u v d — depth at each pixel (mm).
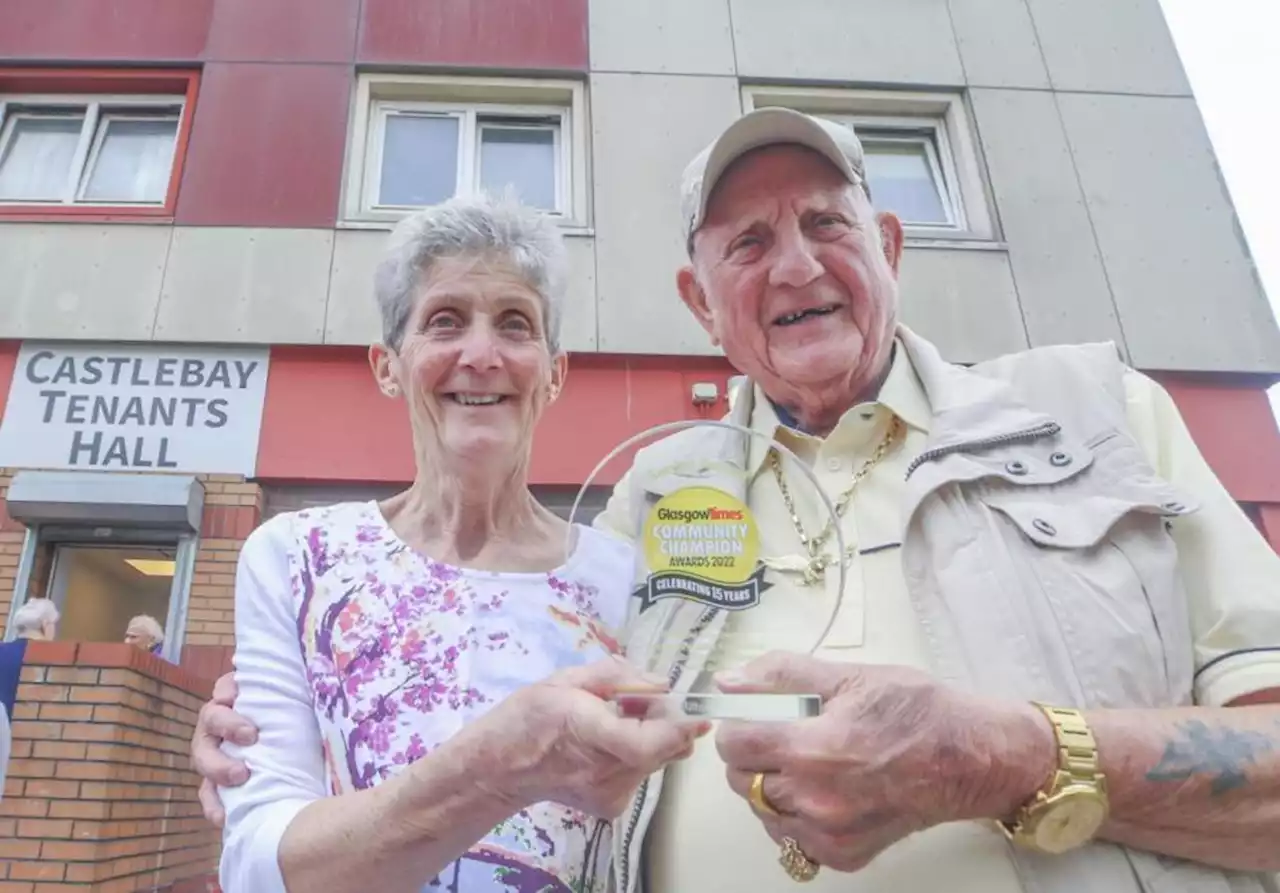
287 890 777
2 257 3816
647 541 957
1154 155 4367
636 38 4465
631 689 712
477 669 939
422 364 1081
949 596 883
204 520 3461
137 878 2760
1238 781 699
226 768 895
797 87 4461
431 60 4340
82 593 3641
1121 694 798
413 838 734
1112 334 3973
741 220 1145
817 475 1091
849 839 724
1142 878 747
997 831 806
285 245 3920
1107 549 865
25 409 3600
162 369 3703
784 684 730
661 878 937
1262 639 802
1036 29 4648
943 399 1035
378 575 1014
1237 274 4113
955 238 4164
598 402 3768
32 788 2572
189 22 4348
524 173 4328
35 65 4238
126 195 4156
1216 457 3793
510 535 1145
